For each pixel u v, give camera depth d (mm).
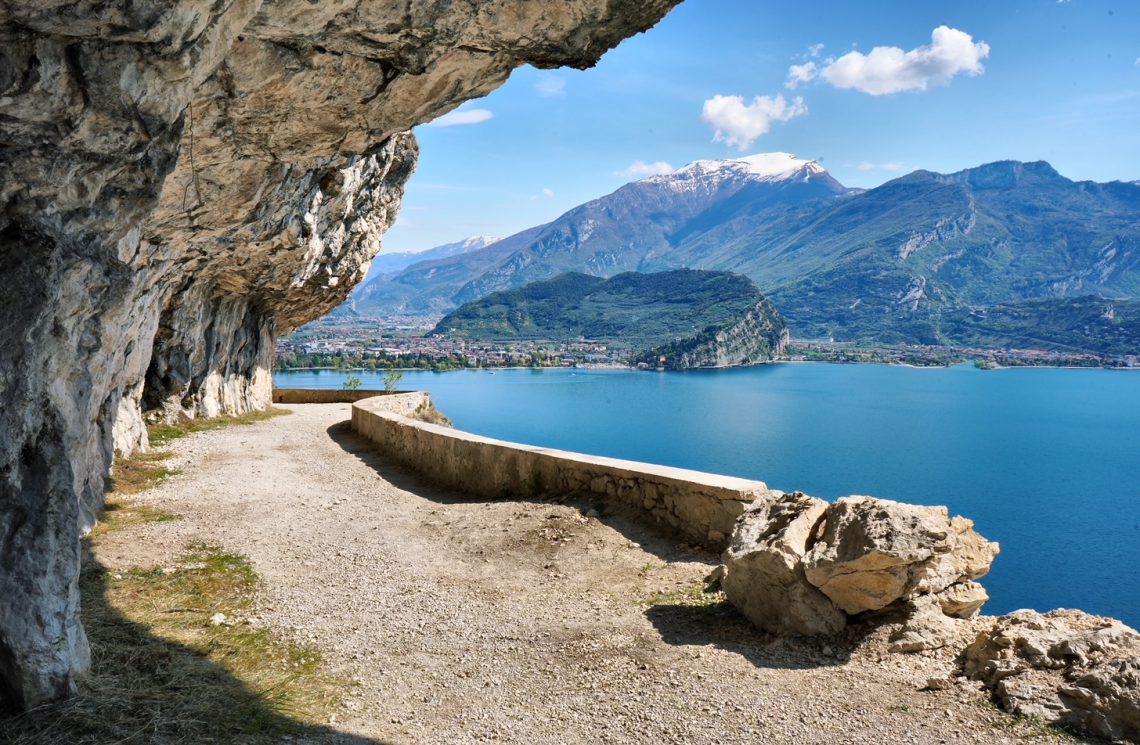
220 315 20938
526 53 6633
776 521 6121
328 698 4754
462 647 5637
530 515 8891
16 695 3941
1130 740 3729
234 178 9031
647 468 8648
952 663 4805
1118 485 65438
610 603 6453
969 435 93875
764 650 5309
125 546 7840
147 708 4234
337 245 20156
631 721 4430
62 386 4336
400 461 14586
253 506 10266
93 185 4156
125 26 3539
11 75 3482
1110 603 35219
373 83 6621
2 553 3945
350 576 7312
